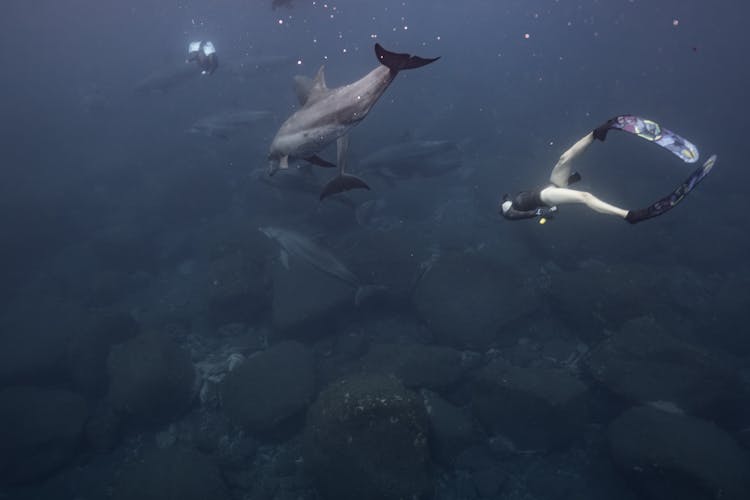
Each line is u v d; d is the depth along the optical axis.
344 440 7.43
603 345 9.41
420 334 11.55
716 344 10.73
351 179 4.09
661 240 14.00
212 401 10.14
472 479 8.23
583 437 8.73
